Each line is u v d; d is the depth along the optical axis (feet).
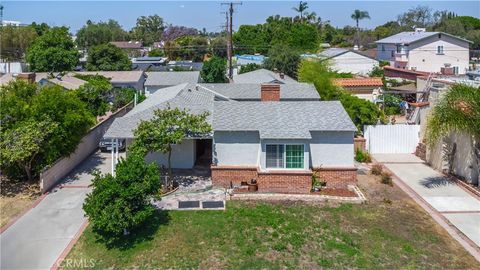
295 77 203.92
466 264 50.72
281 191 71.31
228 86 116.47
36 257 52.06
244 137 75.10
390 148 100.12
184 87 103.30
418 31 272.92
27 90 84.23
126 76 186.70
